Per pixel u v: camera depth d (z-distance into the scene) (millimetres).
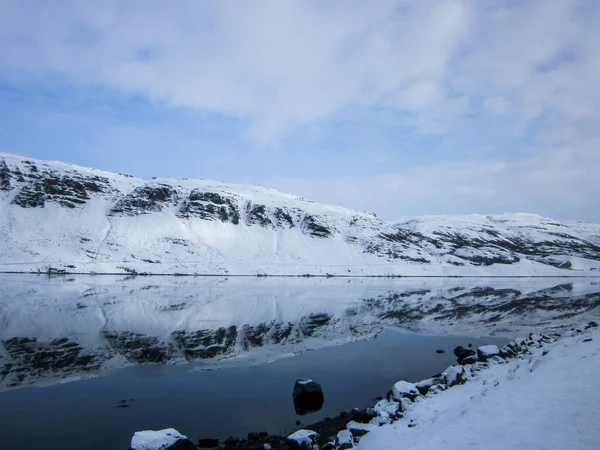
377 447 8609
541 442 7008
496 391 10883
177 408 13281
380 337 27000
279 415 12859
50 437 10766
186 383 16156
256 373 17828
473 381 13336
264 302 45781
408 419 10383
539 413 8367
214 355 21109
